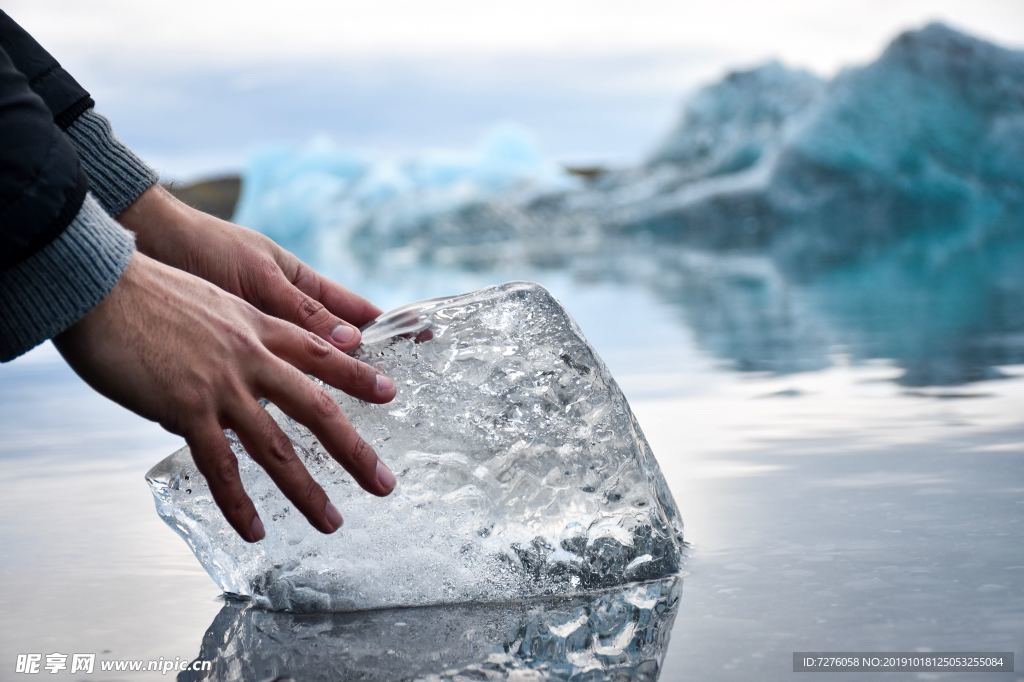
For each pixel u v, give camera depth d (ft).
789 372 6.32
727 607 2.52
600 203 27.32
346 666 2.29
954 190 22.18
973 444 4.16
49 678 2.21
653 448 4.39
